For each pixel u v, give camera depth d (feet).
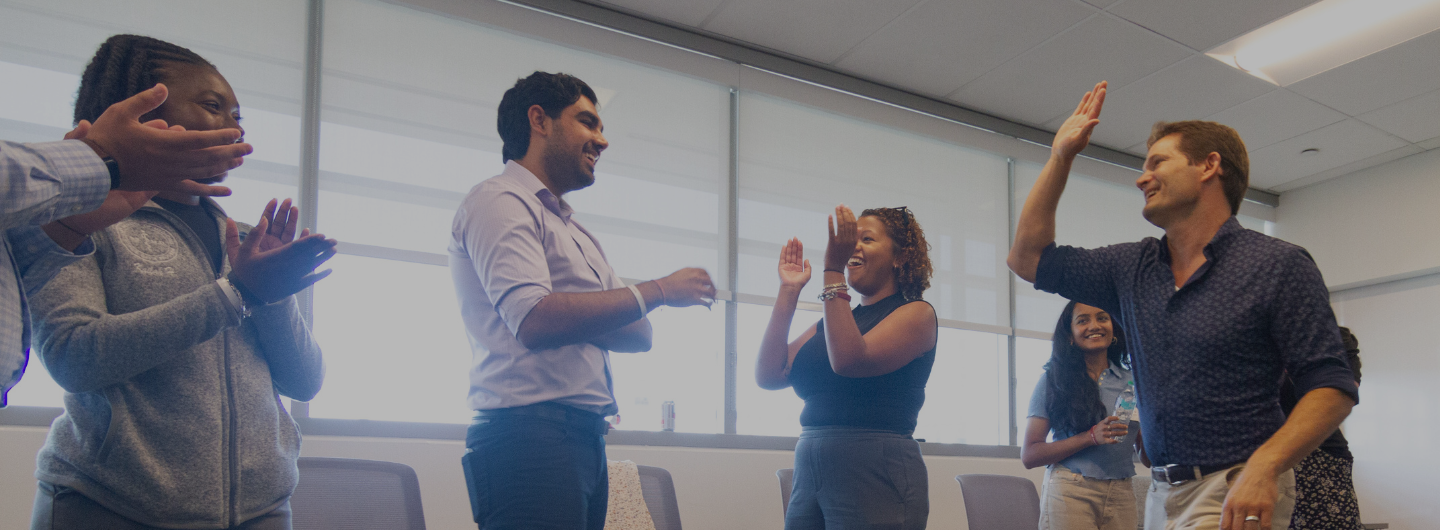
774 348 6.91
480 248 4.56
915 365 6.57
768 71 16.39
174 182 2.87
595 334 4.30
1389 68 16.03
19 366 2.90
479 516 4.40
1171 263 5.29
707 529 13.55
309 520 6.31
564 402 4.48
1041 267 5.74
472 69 13.70
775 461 14.52
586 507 4.45
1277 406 4.83
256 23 12.07
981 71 16.79
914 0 14.20
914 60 16.42
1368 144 19.75
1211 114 18.26
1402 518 20.35
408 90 13.08
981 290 18.44
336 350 11.73
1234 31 14.92
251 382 4.05
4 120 10.28
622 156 14.74
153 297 3.76
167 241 3.94
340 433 11.39
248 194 11.59
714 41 15.79
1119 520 9.07
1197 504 4.81
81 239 3.18
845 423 6.30
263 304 3.74
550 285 4.49
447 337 12.62
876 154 17.74
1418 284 20.65
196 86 3.95
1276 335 4.72
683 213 15.20
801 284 7.03
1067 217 19.95
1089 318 9.44
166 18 11.46
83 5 10.96
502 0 13.89
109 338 3.36
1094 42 15.43
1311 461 7.70
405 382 12.14
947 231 18.29
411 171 12.88
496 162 13.66
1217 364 4.82
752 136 16.28
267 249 3.89
